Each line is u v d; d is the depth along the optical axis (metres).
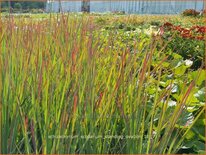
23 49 2.19
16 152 1.78
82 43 2.28
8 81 1.83
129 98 1.80
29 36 2.31
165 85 2.69
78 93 1.72
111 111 1.74
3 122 1.70
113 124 1.85
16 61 2.03
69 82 1.85
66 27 2.45
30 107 1.91
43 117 1.81
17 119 1.75
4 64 1.91
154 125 2.19
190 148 2.09
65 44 2.22
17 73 1.99
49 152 1.57
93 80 1.73
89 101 1.68
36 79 1.89
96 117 1.74
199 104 2.34
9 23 2.40
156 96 1.69
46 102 1.74
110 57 2.25
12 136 1.65
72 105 1.68
